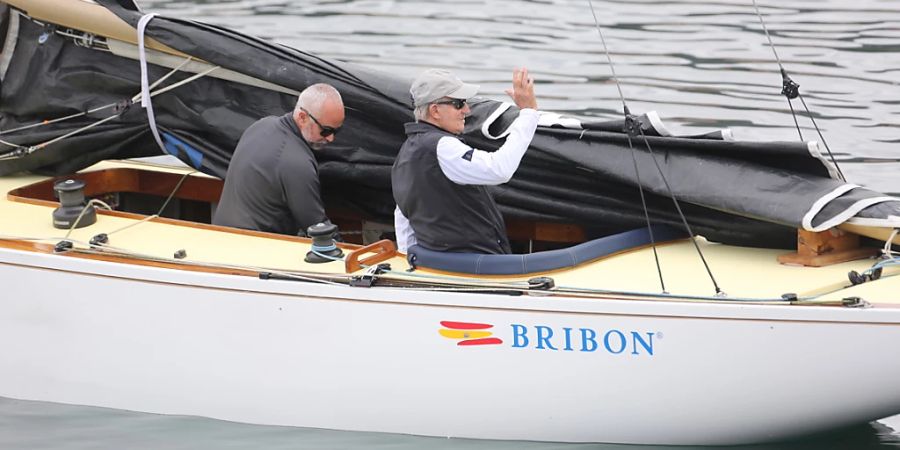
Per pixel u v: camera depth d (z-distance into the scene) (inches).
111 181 949.8
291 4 2199.8
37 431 775.7
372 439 749.3
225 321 748.0
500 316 703.1
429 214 741.3
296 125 805.9
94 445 756.0
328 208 886.4
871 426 767.1
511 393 717.9
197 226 824.3
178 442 758.5
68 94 903.1
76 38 891.4
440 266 745.6
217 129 876.0
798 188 731.4
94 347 783.7
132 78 890.1
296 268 748.6
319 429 759.1
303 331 736.3
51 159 912.9
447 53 1881.2
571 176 796.0
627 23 2043.6
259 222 815.1
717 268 743.7
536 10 2153.1
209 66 866.1
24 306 792.3
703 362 687.1
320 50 1899.6
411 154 738.2
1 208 855.7
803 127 1464.1
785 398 689.6
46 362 800.3
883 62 1744.6
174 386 775.1
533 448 733.3
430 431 741.9
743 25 1993.1
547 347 702.5
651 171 761.6
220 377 762.2
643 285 719.7
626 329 689.6
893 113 1508.4
